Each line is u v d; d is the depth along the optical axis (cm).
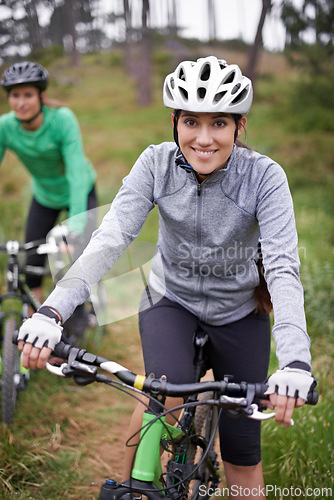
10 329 316
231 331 203
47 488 262
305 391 135
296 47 1802
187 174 181
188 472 180
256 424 205
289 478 258
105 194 918
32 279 376
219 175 177
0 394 325
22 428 312
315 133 1456
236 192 180
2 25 1873
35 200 402
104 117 1705
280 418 136
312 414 299
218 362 207
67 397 359
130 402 364
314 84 1788
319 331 419
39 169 379
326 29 1686
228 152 170
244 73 1620
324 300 444
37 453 286
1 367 329
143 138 1405
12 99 345
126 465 180
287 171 1076
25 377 336
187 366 179
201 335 200
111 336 465
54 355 148
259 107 1750
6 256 591
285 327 150
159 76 2278
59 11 2612
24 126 356
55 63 2541
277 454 280
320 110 1633
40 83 343
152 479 153
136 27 2817
